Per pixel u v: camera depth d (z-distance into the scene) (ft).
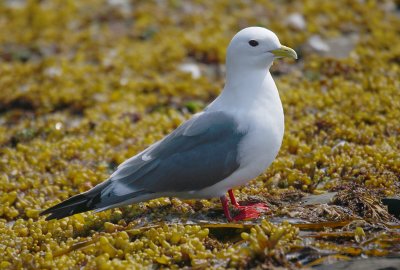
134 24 75.31
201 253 31.78
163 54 66.49
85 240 34.42
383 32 65.82
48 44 72.69
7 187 43.16
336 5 72.54
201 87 59.72
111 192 35.73
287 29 68.18
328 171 40.24
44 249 34.91
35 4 82.02
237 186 36.63
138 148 47.21
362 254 31.76
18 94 60.29
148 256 32.58
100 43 70.79
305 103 51.52
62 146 48.67
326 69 59.00
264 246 30.89
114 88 61.31
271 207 36.63
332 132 45.78
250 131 35.22
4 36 75.15
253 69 36.65
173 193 36.01
